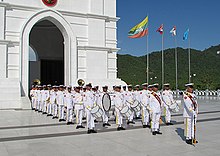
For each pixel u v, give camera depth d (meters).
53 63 39.25
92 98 12.68
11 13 26.25
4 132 12.46
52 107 19.44
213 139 10.61
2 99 23.47
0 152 8.80
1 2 25.38
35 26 37.44
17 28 26.53
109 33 31.59
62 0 28.89
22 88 26.28
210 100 38.47
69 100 15.14
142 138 10.97
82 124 15.08
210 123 15.09
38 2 27.61
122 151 8.81
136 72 105.56
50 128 13.67
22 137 11.27
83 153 8.60
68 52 28.89
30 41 37.88
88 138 11.05
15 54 26.33
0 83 23.92
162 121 15.81
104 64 30.62
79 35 29.56
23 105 23.77
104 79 29.39
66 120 16.39
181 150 8.89
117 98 13.41
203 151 8.74
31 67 37.88
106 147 9.40
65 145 9.76
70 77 28.73
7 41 25.56
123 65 114.94
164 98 14.76
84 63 29.66
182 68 115.94
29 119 17.36
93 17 30.19
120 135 11.70
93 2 30.47
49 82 38.78
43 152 8.77
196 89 62.38
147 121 13.96
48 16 27.86
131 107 15.36
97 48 30.14
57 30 38.59
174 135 11.59
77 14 29.38
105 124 14.62
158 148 9.19
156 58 134.50
